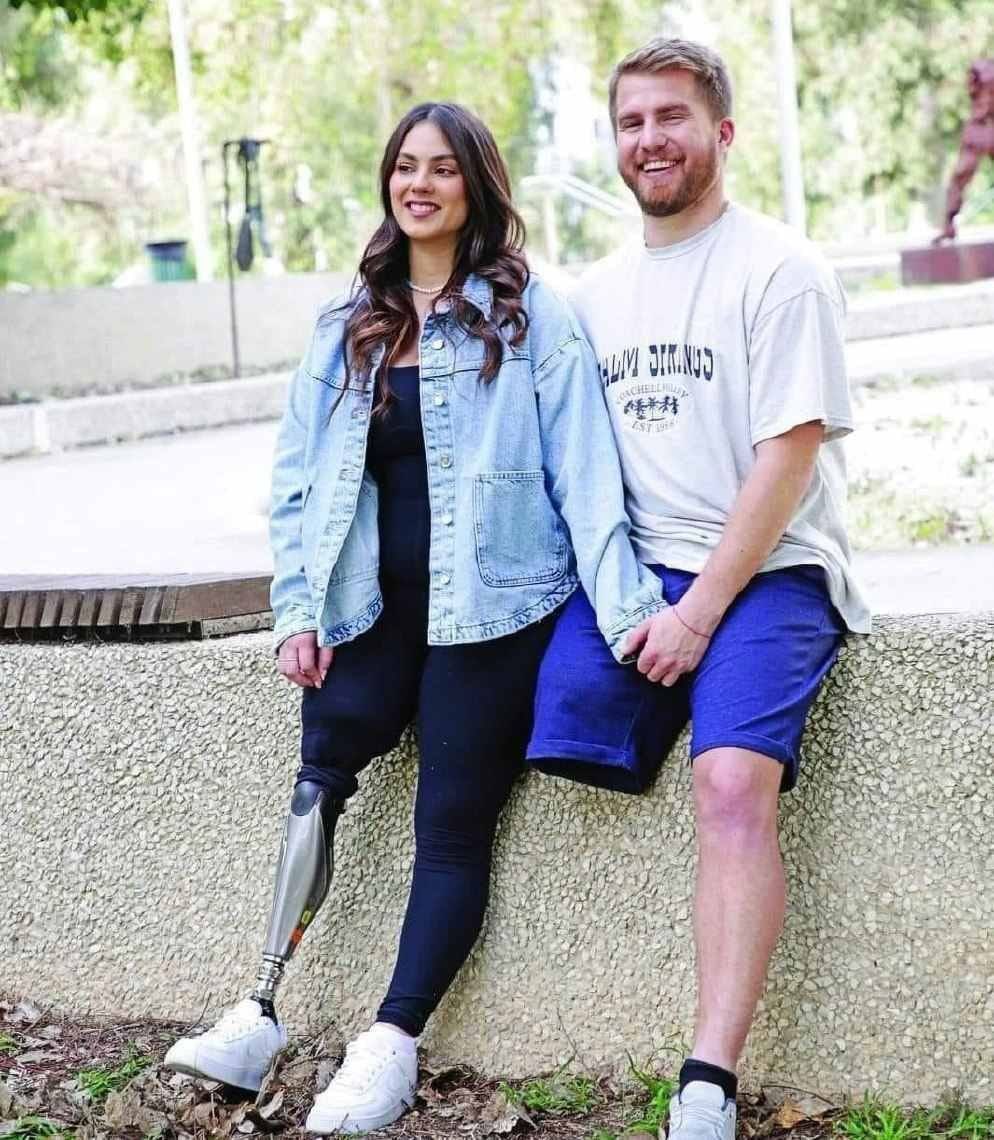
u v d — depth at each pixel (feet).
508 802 9.79
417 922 9.42
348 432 9.64
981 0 82.07
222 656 10.69
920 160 84.33
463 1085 9.68
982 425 23.58
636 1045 9.50
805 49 82.28
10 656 11.37
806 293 8.80
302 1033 10.36
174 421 36.91
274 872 10.54
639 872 9.48
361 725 9.64
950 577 14.38
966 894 8.80
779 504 8.67
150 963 10.93
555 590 9.48
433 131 9.64
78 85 73.36
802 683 8.65
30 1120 9.20
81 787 11.12
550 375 9.48
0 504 24.26
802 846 9.12
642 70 9.09
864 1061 8.99
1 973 11.41
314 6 67.87
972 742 8.79
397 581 9.70
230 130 69.72
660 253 9.31
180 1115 9.32
